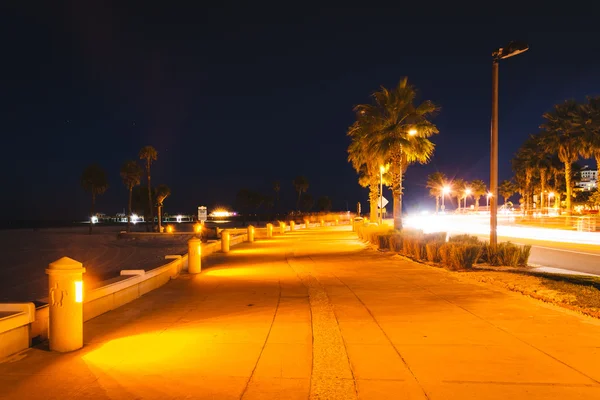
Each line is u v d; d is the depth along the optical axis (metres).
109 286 10.46
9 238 62.84
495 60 18.11
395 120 29.88
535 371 6.19
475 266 16.92
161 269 14.42
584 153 58.44
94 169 92.25
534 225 54.38
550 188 94.88
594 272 16.17
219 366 6.47
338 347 7.33
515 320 9.04
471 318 9.25
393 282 14.16
